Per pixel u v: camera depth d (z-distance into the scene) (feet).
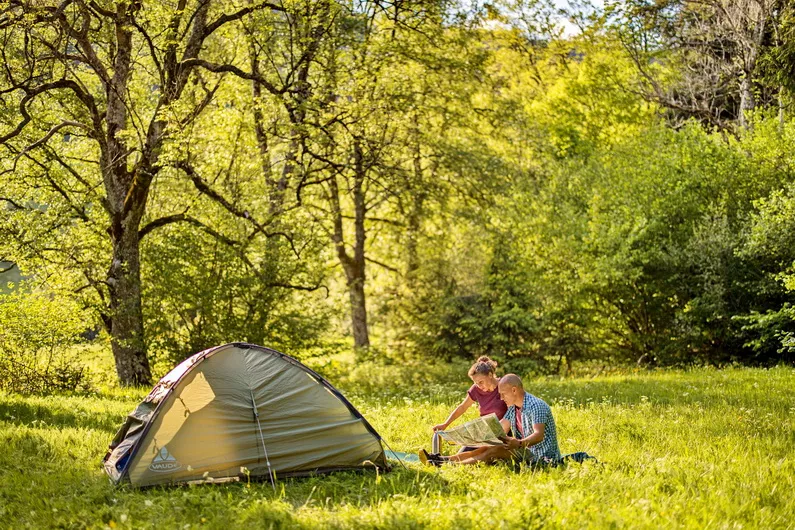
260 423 27.40
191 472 26.40
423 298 100.68
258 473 26.96
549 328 88.38
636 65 114.73
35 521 22.02
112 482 26.08
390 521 20.07
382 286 108.47
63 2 52.85
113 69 62.85
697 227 77.92
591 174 90.02
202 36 62.28
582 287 80.48
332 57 67.82
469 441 28.02
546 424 27.96
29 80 52.90
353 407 28.78
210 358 28.07
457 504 21.57
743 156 79.71
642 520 19.99
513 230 89.45
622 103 116.37
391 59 71.77
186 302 62.75
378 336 110.32
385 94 71.36
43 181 64.85
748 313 73.92
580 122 118.42
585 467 25.55
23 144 62.28
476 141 90.02
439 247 101.40
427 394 59.57
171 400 27.09
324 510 22.17
